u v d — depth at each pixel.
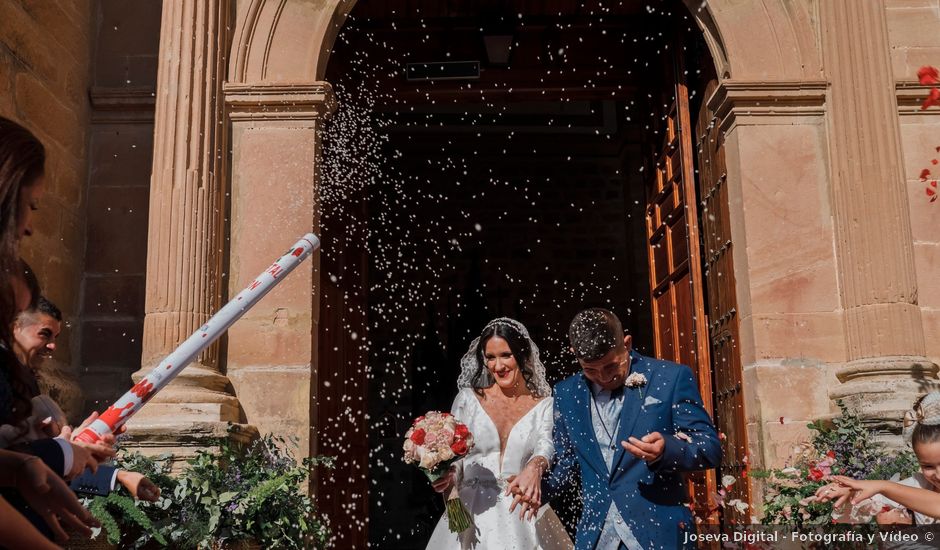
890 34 5.79
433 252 12.42
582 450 3.26
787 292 5.38
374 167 12.40
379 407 11.90
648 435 2.92
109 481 2.44
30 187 1.57
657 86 7.34
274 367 5.21
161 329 4.94
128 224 5.85
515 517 3.81
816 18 5.77
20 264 1.63
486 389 4.08
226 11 5.57
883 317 5.12
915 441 2.89
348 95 7.84
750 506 5.26
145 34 6.11
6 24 4.99
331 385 7.55
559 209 12.65
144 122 5.99
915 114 5.68
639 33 8.03
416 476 11.68
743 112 5.60
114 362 5.65
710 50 5.95
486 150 12.72
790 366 5.28
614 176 12.77
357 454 8.26
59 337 5.43
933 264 5.49
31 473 1.53
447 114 12.49
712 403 6.04
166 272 5.02
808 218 5.48
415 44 8.04
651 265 7.50
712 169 6.17
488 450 3.93
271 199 5.43
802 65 5.68
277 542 4.20
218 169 5.32
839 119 5.48
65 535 1.70
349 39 7.92
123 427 1.86
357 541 7.95
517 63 8.04
